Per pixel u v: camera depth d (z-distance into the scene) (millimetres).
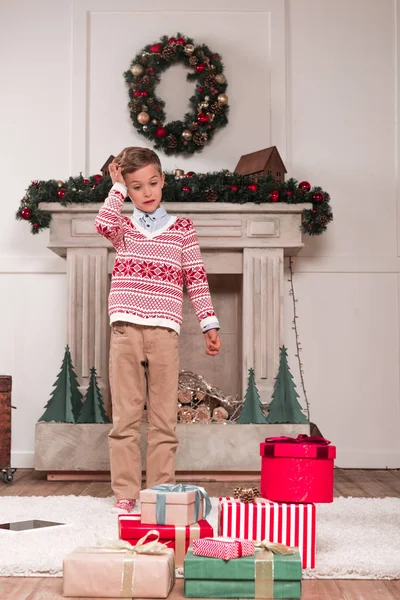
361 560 1979
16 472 4152
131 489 2869
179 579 1894
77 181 3939
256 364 3949
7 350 4406
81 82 4488
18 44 4527
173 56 4430
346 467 4359
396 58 4520
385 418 4391
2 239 4453
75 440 3756
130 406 2865
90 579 1733
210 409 4043
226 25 4516
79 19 4512
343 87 4512
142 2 4527
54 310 4418
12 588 1799
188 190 3895
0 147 4488
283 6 4512
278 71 4492
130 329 2832
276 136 4469
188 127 4410
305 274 4422
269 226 3959
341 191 4469
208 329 2887
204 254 4035
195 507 2074
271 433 3768
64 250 4102
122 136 4480
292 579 1729
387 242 4453
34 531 2371
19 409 4383
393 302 4430
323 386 4395
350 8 4535
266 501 2033
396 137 4492
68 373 3830
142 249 2869
